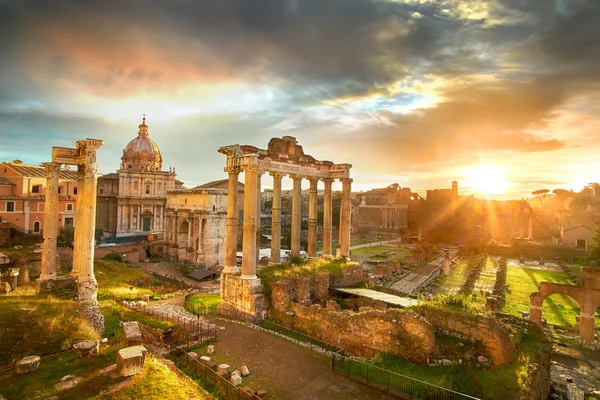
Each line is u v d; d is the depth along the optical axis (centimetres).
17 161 8825
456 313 2314
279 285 3075
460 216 14800
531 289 5981
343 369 2108
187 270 6731
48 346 2109
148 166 10031
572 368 3069
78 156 3241
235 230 3472
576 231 10531
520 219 13300
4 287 3094
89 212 3048
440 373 1995
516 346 2327
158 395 1521
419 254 8488
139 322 2823
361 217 15875
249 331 2714
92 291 3002
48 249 3234
